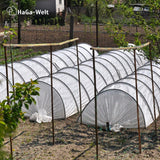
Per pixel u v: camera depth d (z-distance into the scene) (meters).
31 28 40.50
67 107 13.06
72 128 12.01
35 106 12.98
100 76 15.96
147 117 11.85
